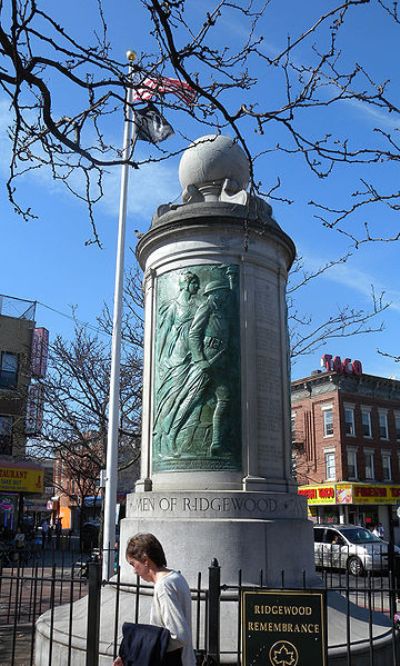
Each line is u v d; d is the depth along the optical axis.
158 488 8.15
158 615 3.97
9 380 30.44
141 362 22.28
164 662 3.80
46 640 6.65
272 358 8.61
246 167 10.12
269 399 8.38
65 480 61.56
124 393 21.95
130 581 7.34
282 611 4.55
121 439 23.06
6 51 4.50
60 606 7.93
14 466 28.69
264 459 8.10
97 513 44.12
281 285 9.17
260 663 4.48
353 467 41.03
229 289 8.55
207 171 9.93
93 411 21.66
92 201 5.93
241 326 8.45
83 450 26.14
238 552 7.20
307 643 4.46
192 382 8.18
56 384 23.08
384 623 7.26
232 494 7.59
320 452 41.81
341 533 21.56
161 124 6.48
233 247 8.74
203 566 7.15
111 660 5.85
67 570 18.17
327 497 40.31
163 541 7.36
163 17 4.06
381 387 43.59
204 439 8.01
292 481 8.34
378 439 42.69
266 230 8.63
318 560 21.78
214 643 4.74
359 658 6.14
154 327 9.02
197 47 4.44
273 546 7.34
